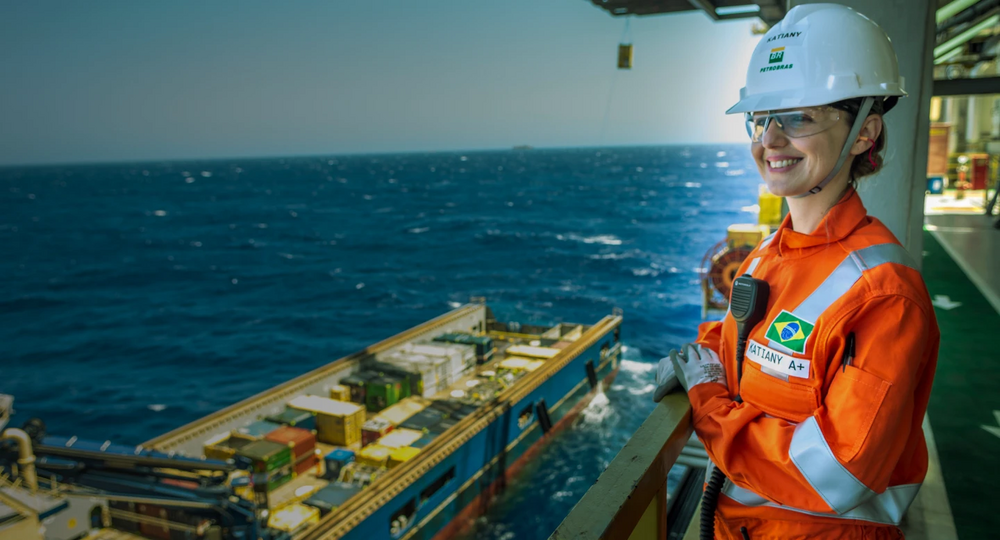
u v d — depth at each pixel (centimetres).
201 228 12756
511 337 3969
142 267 8962
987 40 1911
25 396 4350
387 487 1738
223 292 7469
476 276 7950
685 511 438
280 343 5534
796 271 161
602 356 3394
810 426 141
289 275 8300
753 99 168
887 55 161
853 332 143
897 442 135
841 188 163
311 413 2511
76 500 1655
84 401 4259
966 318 908
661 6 824
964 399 594
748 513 164
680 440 168
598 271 7906
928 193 2923
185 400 4288
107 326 6109
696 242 9638
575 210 14162
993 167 2586
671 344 4794
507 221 12638
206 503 1598
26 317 6488
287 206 16775
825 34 160
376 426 2477
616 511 128
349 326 6034
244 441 2266
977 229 1809
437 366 2950
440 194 19200
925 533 372
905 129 373
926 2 356
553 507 2230
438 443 2014
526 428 2522
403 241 10725
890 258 145
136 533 1716
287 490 2111
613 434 2817
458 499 2045
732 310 173
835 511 139
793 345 152
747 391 165
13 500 1533
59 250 10494
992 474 438
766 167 172
